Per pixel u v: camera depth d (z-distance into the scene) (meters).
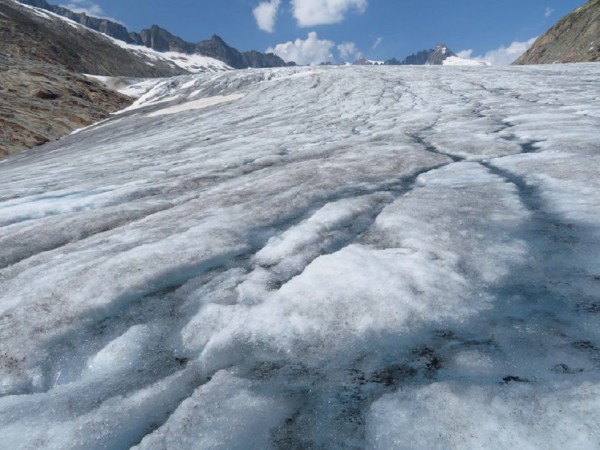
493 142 11.76
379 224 6.27
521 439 2.57
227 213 7.54
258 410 3.12
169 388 3.51
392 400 3.08
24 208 9.17
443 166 9.92
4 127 38.94
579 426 2.59
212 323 4.24
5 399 3.53
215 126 27.41
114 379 3.72
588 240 5.07
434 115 19.27
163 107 50.69
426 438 2.71
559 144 10.12
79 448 2.96
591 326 3.59
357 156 11.70
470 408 2.85
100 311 4.71
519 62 125.94
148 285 5.17
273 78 59.12
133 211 8.43
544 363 3.23
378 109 24.27
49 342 4.29
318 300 4.34
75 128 46.06
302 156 13.09
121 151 21.19
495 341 3.60
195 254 5.77
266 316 4.21
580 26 104.69
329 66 64.44
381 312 4.09
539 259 4.84
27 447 2.99
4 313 4.77
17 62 60.69
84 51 138.88
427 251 5.18
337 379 3.40
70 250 6.50
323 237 6.11
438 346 3.64
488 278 4.57
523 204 6.55
